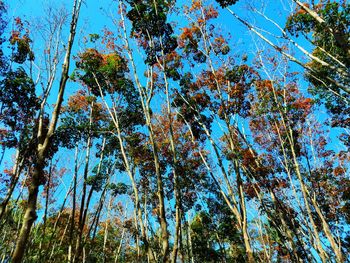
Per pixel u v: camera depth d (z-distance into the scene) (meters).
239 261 29.91
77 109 23.23
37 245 25.92
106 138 22.98
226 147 24.61
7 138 18.55
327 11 16.97
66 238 29.08
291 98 23.89
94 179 21.33
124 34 19.42
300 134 24.41
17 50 18.41
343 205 24.61
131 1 19.02
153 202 26.52
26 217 6.83
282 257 29.22
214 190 25.41
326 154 24.27
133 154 22.20
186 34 23.19
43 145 7.79
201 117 22.69
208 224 28.48
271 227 28.38
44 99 14.88
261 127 24.94
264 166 23.44
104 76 20.23
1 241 23.28
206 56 22.84
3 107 18.27
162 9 19.08
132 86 21.14
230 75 22.08
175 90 23.28
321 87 21.83
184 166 23.62
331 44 17.75
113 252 34.12
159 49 19.55
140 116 22.00
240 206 18.92
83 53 20.39
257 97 24.62
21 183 22.02
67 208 30.27
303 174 24.06
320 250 19.27
